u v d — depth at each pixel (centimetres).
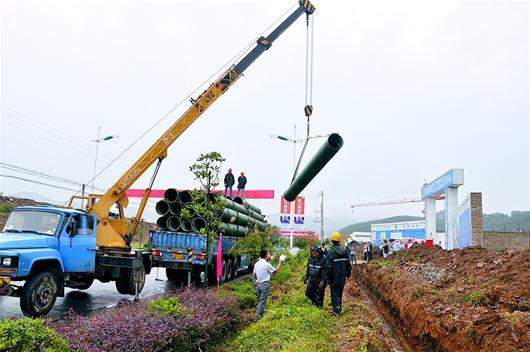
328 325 823
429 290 951
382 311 1305
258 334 764
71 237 1049
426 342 811
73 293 1275
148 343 590
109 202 1368
